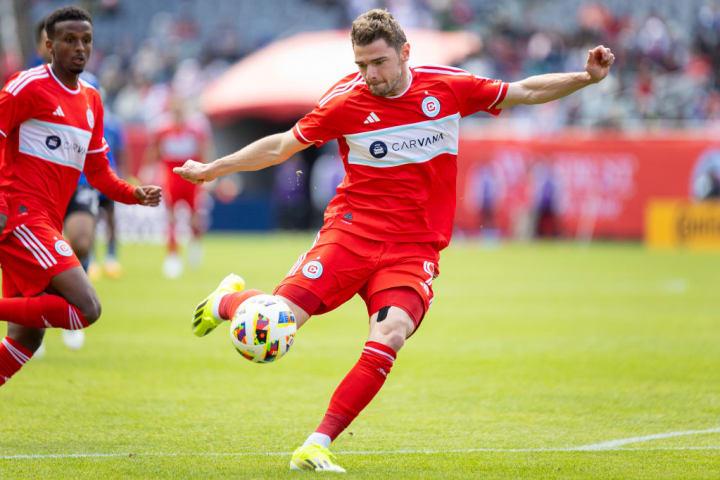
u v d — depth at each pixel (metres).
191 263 57.91
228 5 115.31
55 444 18.36
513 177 84.75
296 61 97.88
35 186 19.00
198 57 109.94
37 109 18.84
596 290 49.84
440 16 107.19
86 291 18.72
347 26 111.19
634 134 83.12
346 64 97.06
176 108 56.25
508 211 85.25
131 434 19.34
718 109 91.38
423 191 17.78
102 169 20.55
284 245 79.00
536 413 21.84
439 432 19.94
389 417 21.41
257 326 16.42
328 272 17.48
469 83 17.91
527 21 104.19
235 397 23.39
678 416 21.58
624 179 82.56
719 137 79.81
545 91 18.12
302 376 26.38
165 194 56.41
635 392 24.28
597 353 30.52
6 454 17.52
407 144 17.52
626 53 96.94
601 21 99.88
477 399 23.41
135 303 41.94
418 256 17.75
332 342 32.88
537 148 84.44
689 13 103.69
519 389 24.69
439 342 32.88
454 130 17.88
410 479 15.98
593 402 23.06
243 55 110.44
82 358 28.59
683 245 80.50
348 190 18.06
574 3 108.12
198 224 57.84
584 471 16.67
